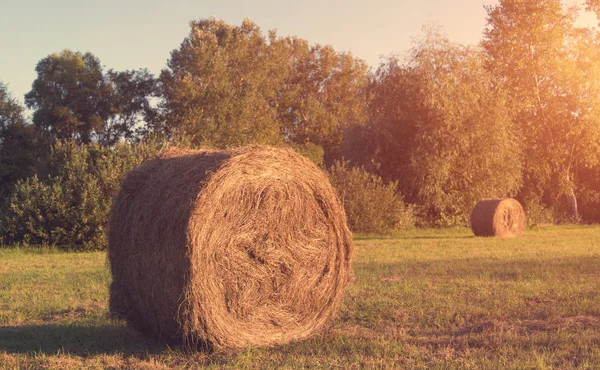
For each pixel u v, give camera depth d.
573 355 6.30
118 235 7.54
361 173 30.09
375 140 32.56
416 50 32.31
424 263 14.33
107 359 6.48
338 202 7.92
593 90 37.38
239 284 6.91
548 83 39.03
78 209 20.45
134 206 7.38
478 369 5.88
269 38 49.97
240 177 6.92
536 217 34.31
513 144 33.41
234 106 37.25
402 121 32.47
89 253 19.11
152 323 7.25
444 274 12.33
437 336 7.35
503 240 21.94
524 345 6.74
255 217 7.06
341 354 6.60
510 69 39.44
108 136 42.00
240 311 6.91
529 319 8.15
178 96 36.34
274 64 46.66
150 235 6.94
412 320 8.20
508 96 36.38
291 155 7.47
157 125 40.34
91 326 8.14
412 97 31.81
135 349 7.04
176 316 6.66
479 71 32.59
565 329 7.37
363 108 35.50
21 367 6.19
